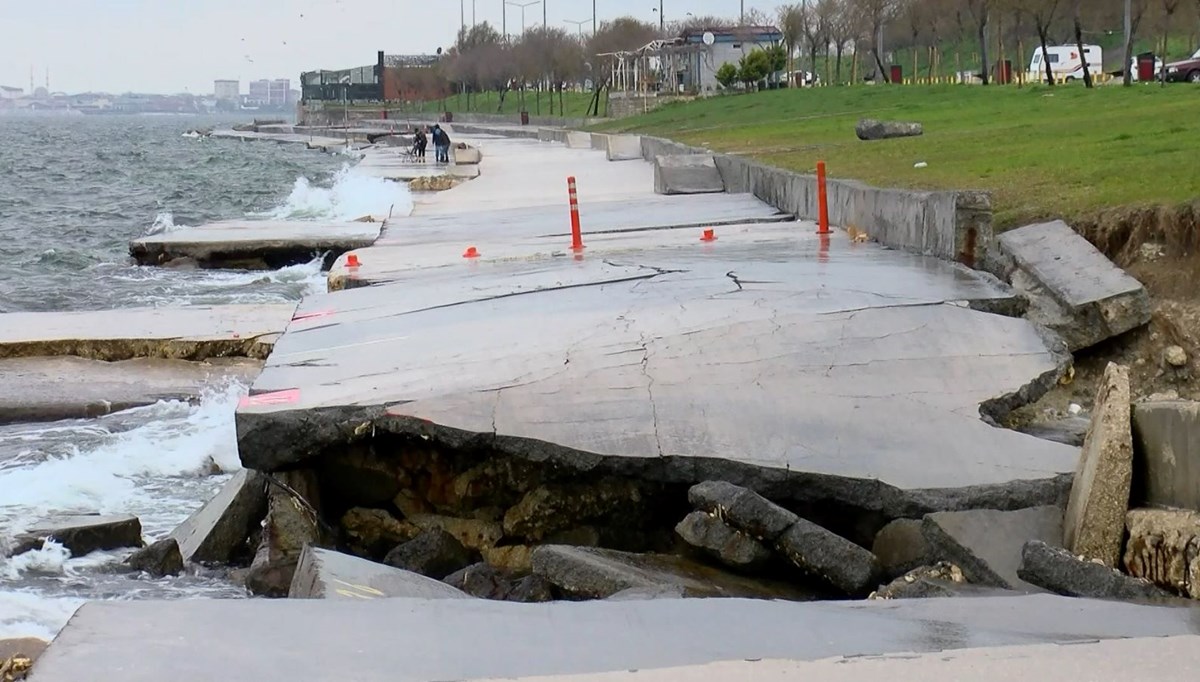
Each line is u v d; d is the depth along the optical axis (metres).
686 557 9.41
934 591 8.07
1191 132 21.61
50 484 12.92
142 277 27.61
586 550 9.26
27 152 105.12
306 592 8.03
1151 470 8.10
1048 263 14.22
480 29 148.25
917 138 31.20
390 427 10.76
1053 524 8.80
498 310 14.95
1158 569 7.68
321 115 154.75
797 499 10.02
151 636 5.88
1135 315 12.95
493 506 10.87
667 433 10.59
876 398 11.24
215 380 16.92
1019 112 36.22
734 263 17.55
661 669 5.46
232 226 32.41
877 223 19.44
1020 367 11.92
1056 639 6.34
